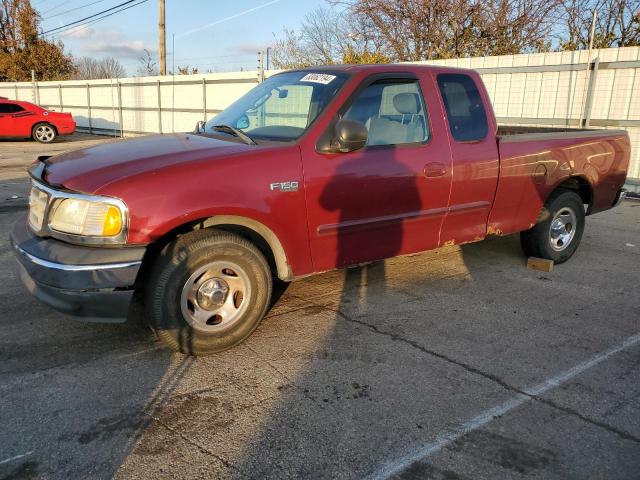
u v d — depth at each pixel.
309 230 3.66
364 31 21.41
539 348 3.66
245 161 3.36
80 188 3.08
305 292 4.62
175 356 3.44
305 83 4.08
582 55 10.08
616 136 5.67
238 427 2.71
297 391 3.06
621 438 2.69
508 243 6.39
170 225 3.10
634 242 6.61
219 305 3.43
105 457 2.47
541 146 4.91
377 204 3.93
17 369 3.22
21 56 35.75
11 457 2.45
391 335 3.81
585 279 5.12
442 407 2.93
